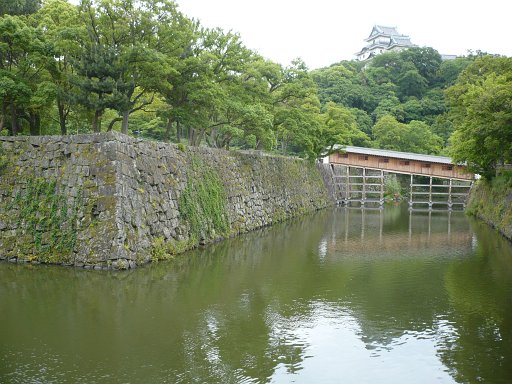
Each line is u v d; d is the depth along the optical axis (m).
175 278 15.82
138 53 19.02
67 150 17.41
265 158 34.50
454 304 13.52
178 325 11.39
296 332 11.15
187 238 20.52
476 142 26.12
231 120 26.88
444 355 9.93
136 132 39.62
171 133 42.19
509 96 21.33
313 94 39.50
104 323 11.41
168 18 21.20
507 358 9.79
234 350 10.00
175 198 20.11
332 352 10.00
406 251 22.61
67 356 9.48
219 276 16.45
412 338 10.87
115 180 16.48
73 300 13.12
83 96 19.17
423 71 79.81
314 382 8.62
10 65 21.25
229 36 26.50
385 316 12.41
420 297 14.23
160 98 25.03
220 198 24.56
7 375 8.60
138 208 17.42
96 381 8.42
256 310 12.73
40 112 23.06
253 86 29.67
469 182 52.69
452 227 32.69
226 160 26.92
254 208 29.78
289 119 33.91
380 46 111.25
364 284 15.80
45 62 20.62
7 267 16.44
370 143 60.44
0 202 18.09
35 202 17.56
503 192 30.66
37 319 11.57
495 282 16.16
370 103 72.56
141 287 14.56
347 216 40.53
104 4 19.33
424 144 60.00
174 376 8.70
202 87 22.75
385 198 57.16
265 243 24.25
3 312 12.03
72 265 16.56
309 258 20.41
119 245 16.23
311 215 40.78
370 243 25.14
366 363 9.48
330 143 45.94
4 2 24.20
